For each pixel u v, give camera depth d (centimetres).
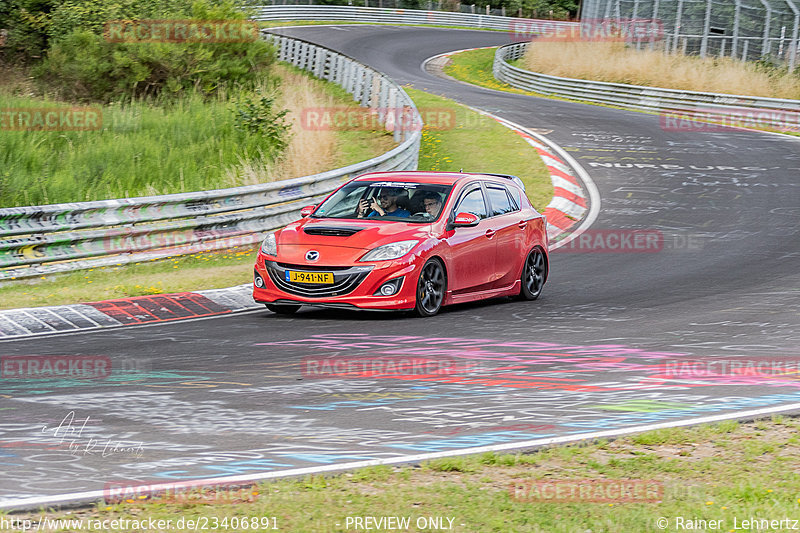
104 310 3956
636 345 3275
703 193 7656
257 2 13700
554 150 9375
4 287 4531
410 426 2258
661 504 1717
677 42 15825
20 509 1667
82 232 4978
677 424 2261
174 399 2519
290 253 3869
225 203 5688
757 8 14625
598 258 5538
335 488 1791
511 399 2525
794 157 9250
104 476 1875
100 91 9981
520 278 4381
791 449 2075
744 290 4469
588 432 2200
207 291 4372
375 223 3994
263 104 8775
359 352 3155
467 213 4025
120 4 10700
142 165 7400
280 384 2688
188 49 10425
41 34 10950
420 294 3856
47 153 7500
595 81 14138
